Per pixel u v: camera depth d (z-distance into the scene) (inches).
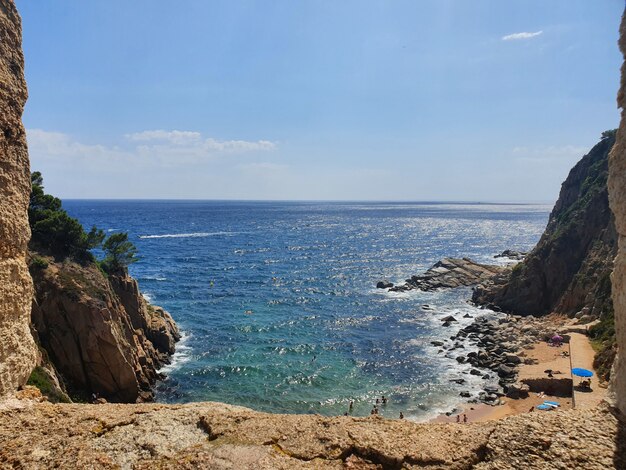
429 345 2003.0
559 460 346.3
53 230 1578.5
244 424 412.5
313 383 1595.7
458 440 379.9
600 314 1893.5
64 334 1370.6
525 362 1708.9
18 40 526.0
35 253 1476.4
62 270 1493.6
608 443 359.9
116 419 419.2
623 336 410.0
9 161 492.4
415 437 386.6
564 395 1459.2
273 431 399.9
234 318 2370.8
